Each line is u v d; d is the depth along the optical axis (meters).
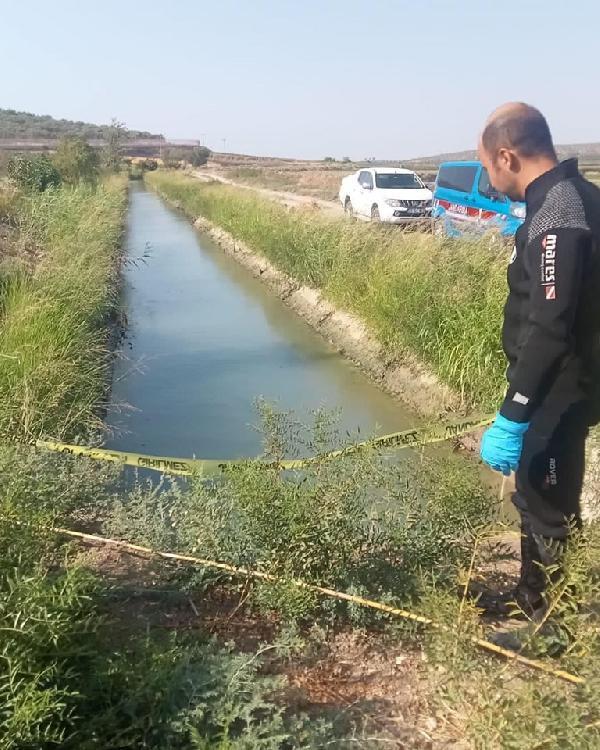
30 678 2.22
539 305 2.57
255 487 3.29
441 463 3.72
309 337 10.66
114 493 4.35
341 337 9.98
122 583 3.36
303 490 3.37
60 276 8.84
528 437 2.83
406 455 5.10
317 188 41.75
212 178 48.62
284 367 9.14
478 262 8.30
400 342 8.48
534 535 2.91
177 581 3.37
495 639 2.94
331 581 3.20
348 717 2.63
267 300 13.71
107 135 56.38
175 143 95.12
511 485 5.16
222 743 2.17
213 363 9.29
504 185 2.86
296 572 3.18
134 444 6.57
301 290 12.88
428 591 2.77
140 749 2.33
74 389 6.55
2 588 2.48
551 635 2.72
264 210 19.03
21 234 12.76
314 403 7.77
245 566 3.30
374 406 7.72
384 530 3.46
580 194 2.61
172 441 6.67
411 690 2.80
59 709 2.17
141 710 2.41
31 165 21.91
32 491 3.14
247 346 10.18
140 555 3.61
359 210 19.41
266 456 3.99
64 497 3.70
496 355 7.03
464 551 3.40
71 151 29.58
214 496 3.64
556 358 2.59
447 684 2.45
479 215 14.30
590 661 2.28
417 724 2.61
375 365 8.70
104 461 4.68
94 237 13.10
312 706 2.69
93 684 2.41
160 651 2.57
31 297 7.50
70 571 2.57
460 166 14.97
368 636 3.11
